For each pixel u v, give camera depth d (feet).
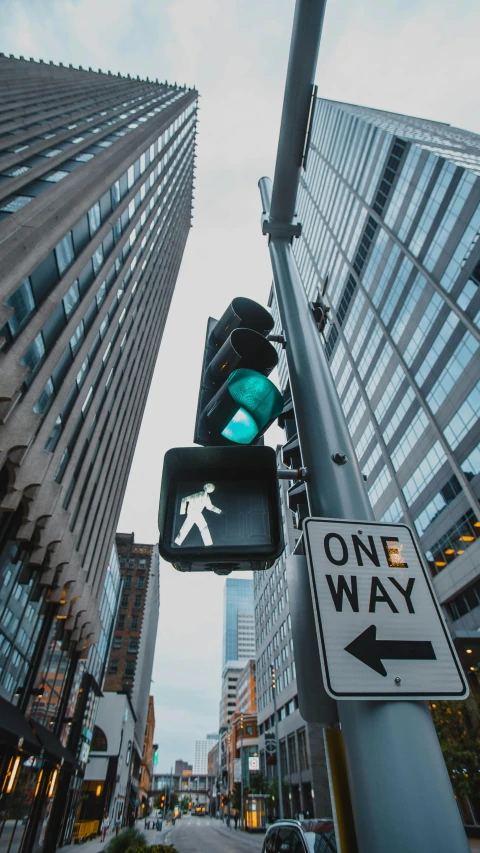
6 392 43.45
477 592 102.06
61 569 62.49
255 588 261.24
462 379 115.24
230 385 8.64
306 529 6.59
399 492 140.46
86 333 69.36
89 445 77.25
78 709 90.38
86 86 151.74
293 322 10.09
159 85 199.21
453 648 5.79
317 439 7.88
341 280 216.74
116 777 130.93
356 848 5.09
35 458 50.98
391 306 160.04
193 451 8.46
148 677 252.62
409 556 6.61
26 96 107.76
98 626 87.97
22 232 51.98
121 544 248.11
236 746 251.60
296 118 10.24
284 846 26.03
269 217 12.53
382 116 220.23
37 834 60.18
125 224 91.81
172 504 8.34
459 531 109.60
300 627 6.77
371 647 5.65
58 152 82.99
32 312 52.03
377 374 168.14
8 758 46.60
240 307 11.00
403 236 154.10
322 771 126.11
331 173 246.47
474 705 64.44
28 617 55.47
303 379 8.85
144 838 46.03
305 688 6.27
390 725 5.04
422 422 132.16
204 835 137.08
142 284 117.19
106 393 89.15
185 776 609.01
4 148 76.02
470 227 117.19
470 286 115.03
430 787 4.59
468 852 4.22
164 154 131.34
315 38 9.02
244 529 7.91
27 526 49.88
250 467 8.55
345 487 7.22
